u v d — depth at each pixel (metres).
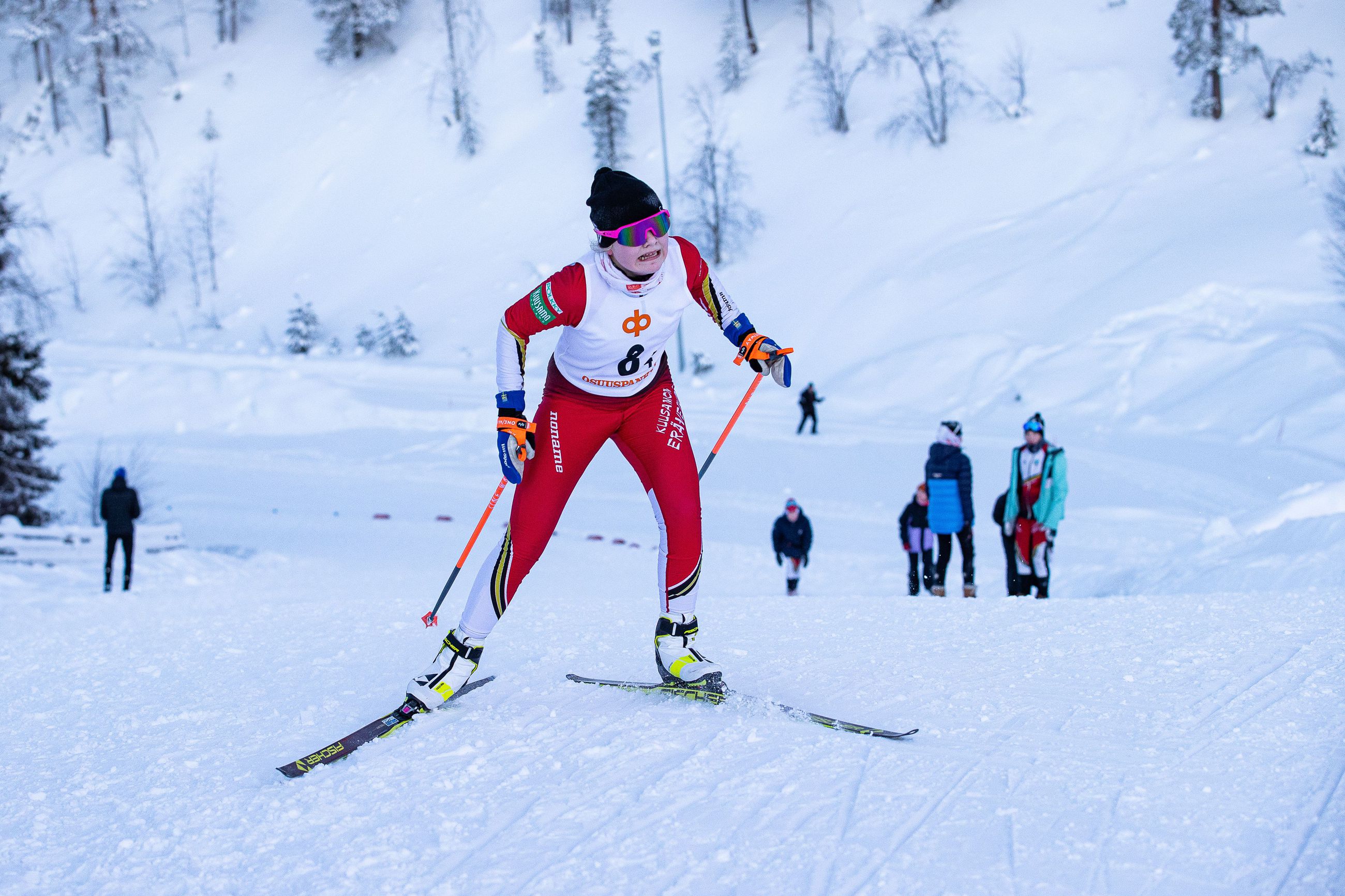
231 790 2.71
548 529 3.28
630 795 2.43
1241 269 26.34
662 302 3.10
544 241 44.59
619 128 46.50
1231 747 2.60
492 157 50.41
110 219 52.53
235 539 14.24
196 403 27.73
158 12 66.19
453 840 2.21
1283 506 8.48
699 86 49.41
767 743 2.79
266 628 6.02
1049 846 2.01
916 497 8.71
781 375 3.32
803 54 48.50
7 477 14.73
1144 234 30.16
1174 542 12.52
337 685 4.06
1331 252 25.98
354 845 2.22
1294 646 3.75
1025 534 7.43
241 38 63.28
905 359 27.58
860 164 41.31
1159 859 1.93
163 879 2.11
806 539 9.99
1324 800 2.18
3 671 5.03
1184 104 37.78
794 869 1.95
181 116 58.31
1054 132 38.78
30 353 15.23
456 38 57.03
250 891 2.02
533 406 26.38
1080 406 23.00
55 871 2.20
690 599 3.39
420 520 16.19
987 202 36.91
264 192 52.88
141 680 4.50
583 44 54.38
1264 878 1.82
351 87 57.12
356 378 33.88
